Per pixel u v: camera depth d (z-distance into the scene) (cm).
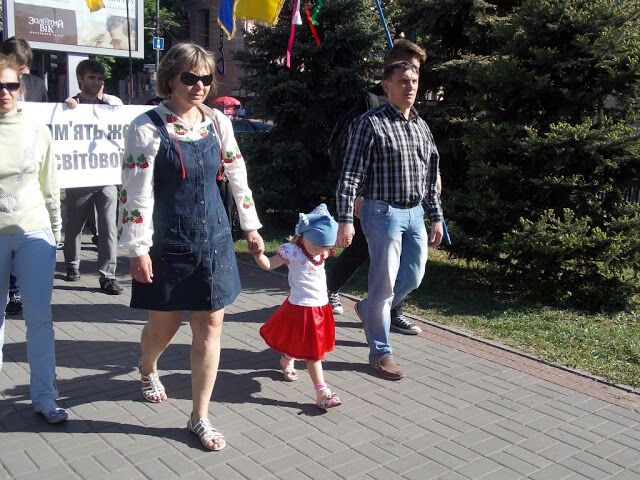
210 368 356
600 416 417
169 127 332
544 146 618
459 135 864
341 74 912
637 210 626
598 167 630
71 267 668
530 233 610
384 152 443
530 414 416
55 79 2016
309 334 410
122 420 383
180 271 338
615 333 560
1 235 367
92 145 614
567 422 407
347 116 566
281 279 718
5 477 320
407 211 458
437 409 418
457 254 679
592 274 625
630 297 631
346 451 361
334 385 448
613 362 500
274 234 956
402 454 361
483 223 659
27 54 571
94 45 940
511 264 657
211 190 345
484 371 481
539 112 660
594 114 648
